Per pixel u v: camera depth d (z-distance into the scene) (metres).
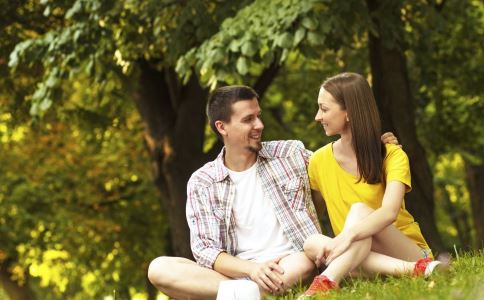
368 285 5.28
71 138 20.17
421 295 4.68
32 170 20.28
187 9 11.75
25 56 13.28
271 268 5.80
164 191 14.98
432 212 13.31
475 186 20.77
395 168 5.96
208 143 19.81
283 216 6.14
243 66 10.82
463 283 4.87
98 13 12.42
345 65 16.27
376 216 5.69
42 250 21.31
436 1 14.51
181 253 14.70
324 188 6.21
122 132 20.03
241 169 6.27
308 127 18.78
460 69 17.25
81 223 20.80
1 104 16.31
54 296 27.58
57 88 13.31
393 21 12.40
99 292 23.77
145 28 12.65
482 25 17.61
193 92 14.56
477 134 18.14
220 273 5.96
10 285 23.28
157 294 22.36
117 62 12.73
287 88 19.69
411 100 13.29
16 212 19.89
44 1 12.95
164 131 14.66
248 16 11.08
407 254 5.88
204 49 11.17
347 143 6.13
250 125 6.17
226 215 6.17
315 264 5.88
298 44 10.97
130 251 21.75
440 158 20.42
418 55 14.35
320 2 10.74
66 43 12.88
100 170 20.58
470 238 30.22
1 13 14.50
